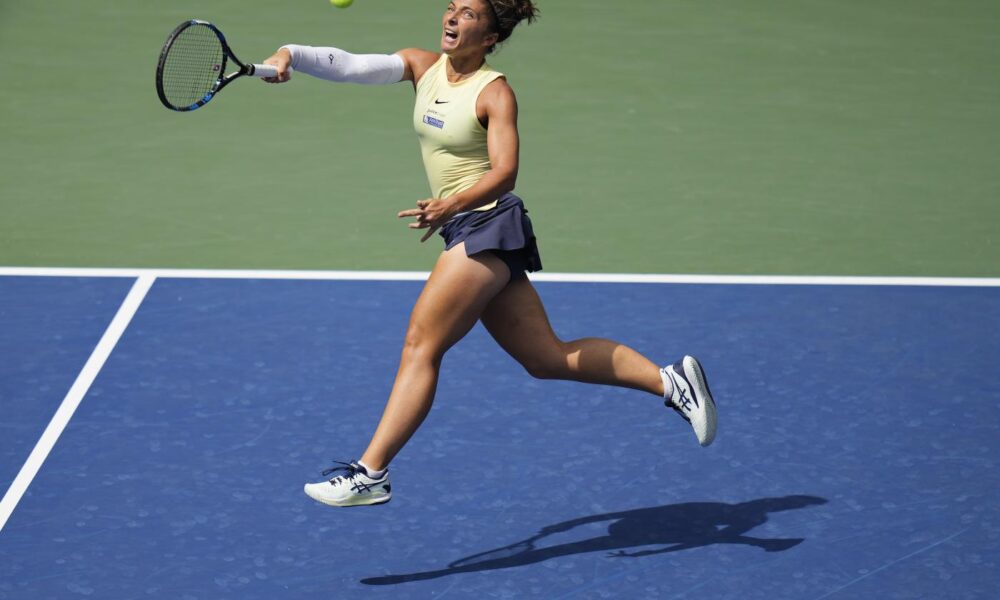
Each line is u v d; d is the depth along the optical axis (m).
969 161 41.69
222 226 35.97
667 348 28.78
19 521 21.86
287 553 21.17
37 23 52.69
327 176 39.75
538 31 53.56
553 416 25.75
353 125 43.97
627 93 47.41
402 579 20.53
